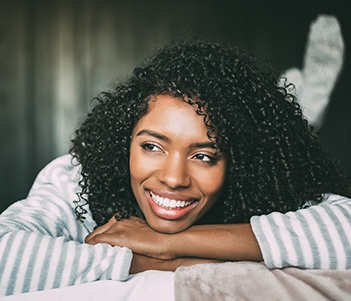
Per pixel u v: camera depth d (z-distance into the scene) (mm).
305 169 1092
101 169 1055
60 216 1015
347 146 3877
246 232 897
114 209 1067
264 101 1006
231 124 927
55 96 3904
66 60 3922
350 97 3898
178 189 904
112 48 3955
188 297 741
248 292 750
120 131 1009
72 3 3926
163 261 905
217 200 1062
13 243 804
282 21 3955
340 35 3898
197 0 3961
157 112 894
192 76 898
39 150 3885
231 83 965
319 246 810
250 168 1014
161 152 908
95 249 821
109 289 756
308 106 3904
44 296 741
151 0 3961
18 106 3867
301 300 750
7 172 3850
